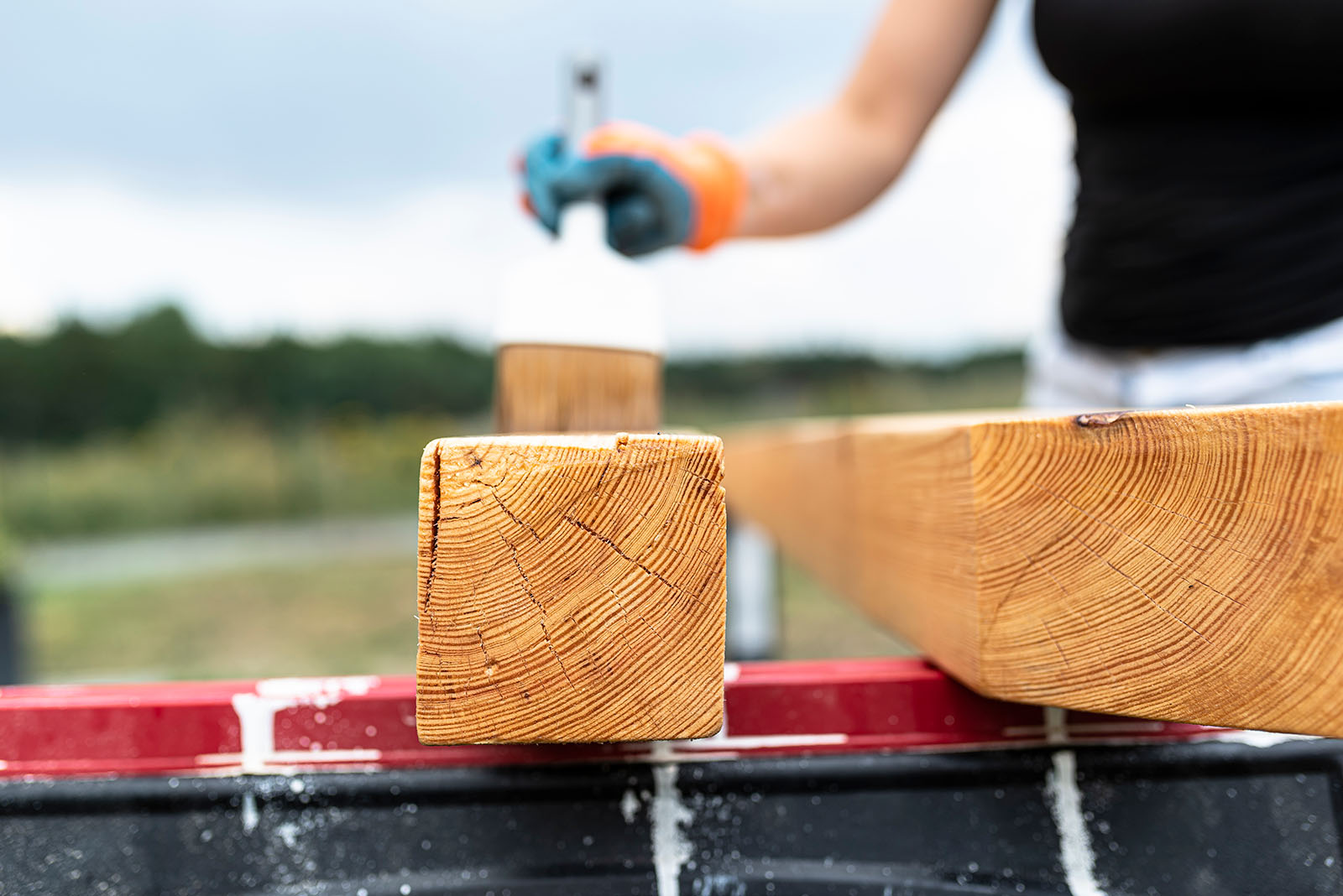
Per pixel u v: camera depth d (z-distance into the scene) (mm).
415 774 635
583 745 639
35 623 4637
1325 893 623
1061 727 649
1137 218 1019
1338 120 917
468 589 493
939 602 639
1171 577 508
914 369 13375
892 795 646
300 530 9102
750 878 629
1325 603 476
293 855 627
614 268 869
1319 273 955
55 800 626
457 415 13320
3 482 9453
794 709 651
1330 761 640
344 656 3758
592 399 826
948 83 1198
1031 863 634
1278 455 480
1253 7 849
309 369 12242
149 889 621
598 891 624
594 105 1040
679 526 498
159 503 9352
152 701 637
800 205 1191
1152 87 944
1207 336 1020
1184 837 635
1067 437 528
